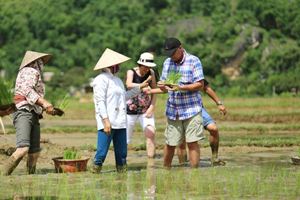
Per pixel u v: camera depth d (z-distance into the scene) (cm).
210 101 6712
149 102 1681
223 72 15025
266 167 1495
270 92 12706
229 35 15762
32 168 1405
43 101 1344
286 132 3097
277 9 16250
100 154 1388
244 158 1764
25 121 1347
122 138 1430
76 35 16700
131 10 16800
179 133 1448
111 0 16950
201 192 1113
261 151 1988
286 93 11538
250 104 6288
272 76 13325
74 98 9381
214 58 15112
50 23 16662
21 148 1339
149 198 1052
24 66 1381
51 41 16525
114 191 1127
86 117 4741
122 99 1423
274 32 16025
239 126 3378
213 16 16462
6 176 1316
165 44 1423
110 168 1530
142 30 16500
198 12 16900
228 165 1564
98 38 16188
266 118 4238
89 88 12100
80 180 1266
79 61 16062
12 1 17150
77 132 3006
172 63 1448
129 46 15962
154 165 1582
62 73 15388
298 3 16325
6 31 16650
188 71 1423
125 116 1429
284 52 15138
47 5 16925
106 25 16512
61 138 2614
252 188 1155
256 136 2725
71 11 17062
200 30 16012
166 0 17350
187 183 1223
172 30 16462
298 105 6188
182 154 1623
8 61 16125
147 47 15975
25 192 1118
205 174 1349
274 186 1177
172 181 1247
